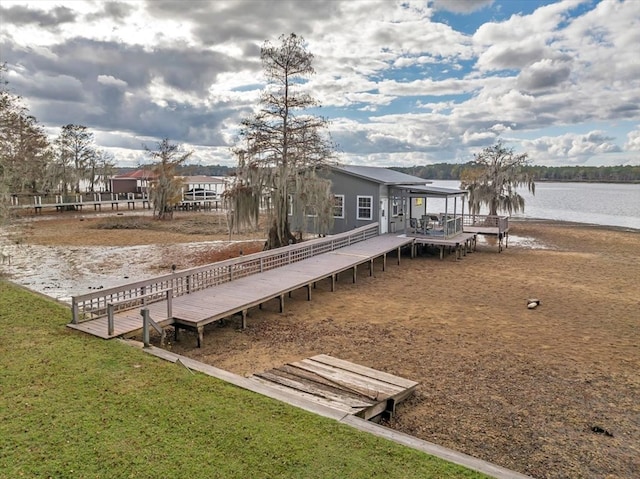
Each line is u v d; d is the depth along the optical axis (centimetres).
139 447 399
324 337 877
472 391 641
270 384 591
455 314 1045
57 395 502
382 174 2223
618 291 1280
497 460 472
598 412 582
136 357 627
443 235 1862
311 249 1470
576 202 5722
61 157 4419
